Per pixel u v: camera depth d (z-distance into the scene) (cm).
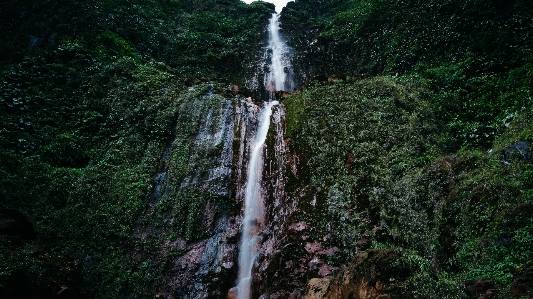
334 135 1129
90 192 1089
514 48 1245
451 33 1501
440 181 788
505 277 535
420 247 720
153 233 1026
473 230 644
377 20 1969
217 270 947
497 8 1434
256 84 2077
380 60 1738
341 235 864
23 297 647
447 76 1304
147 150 1232
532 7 1326
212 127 1305
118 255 971
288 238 913
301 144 1138
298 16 2745
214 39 2256
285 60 2244
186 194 1102
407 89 1285
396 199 845
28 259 727
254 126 1349
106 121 1330
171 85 1516
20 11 1656
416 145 1020
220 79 1667
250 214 1076
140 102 1390
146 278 934
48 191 1048
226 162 1190
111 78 1485
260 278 893
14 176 1035
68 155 1193
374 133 1095
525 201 605
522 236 566
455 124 1095
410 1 1867
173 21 2345
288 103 1366
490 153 780
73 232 990
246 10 2797
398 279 610
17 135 1151
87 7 1847
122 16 1942
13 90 1271
